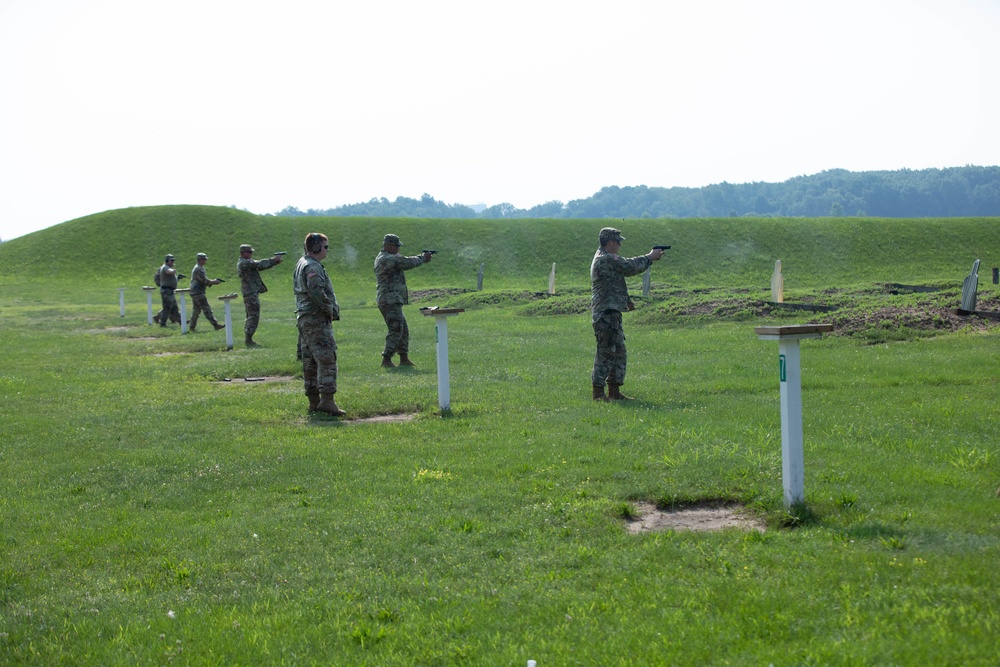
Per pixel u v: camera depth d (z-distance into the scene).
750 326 22.78
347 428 11.07
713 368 15.45
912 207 199.38
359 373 15.98
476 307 36.91
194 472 8.95
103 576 6.09
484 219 66.75
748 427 9.86
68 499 8.11
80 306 41.19
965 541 5.88
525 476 8.20
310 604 5.39
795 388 6.68
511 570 5.82
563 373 15.45
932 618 4.54
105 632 5.12
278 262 22.06
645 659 4.33
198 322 30.67
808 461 8.20
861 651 4.18
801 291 31.08
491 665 4.41
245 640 4.86
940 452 8.55
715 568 5.59
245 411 12.27
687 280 54.03
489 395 12.98
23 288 51.78
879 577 5.21
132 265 58.06
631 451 8.93
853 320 20.83
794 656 4.22
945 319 20.31
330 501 7.74
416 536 6.59
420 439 10.09
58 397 13.98
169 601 5.58
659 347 19.48
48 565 6.33
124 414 12.27
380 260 16.78
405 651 4.67
